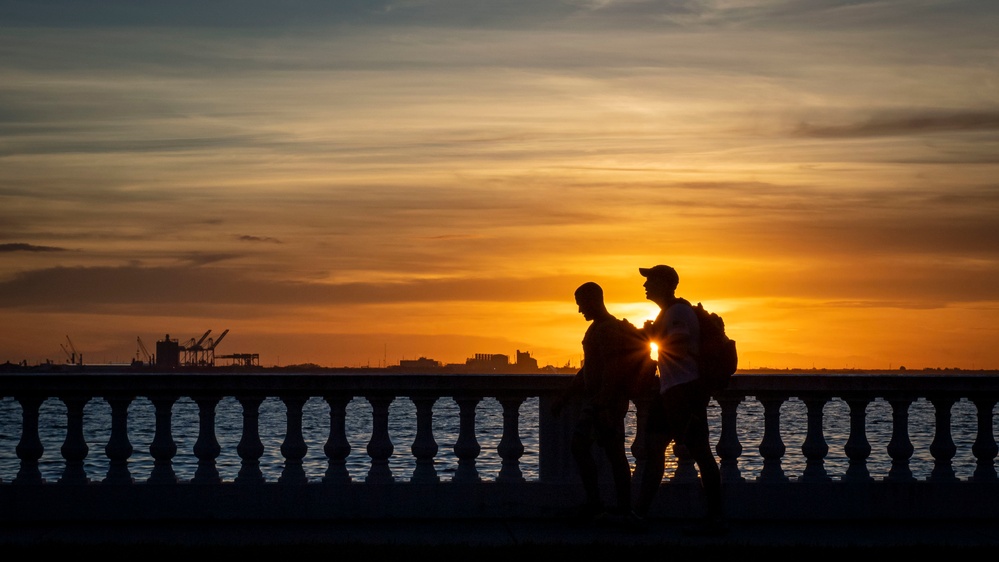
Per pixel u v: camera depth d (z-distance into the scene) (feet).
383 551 26.21
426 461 32.09
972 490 32.27
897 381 32.07
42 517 30.94
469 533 29.55
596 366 29.48
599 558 25.67
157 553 25.89
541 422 32.17
